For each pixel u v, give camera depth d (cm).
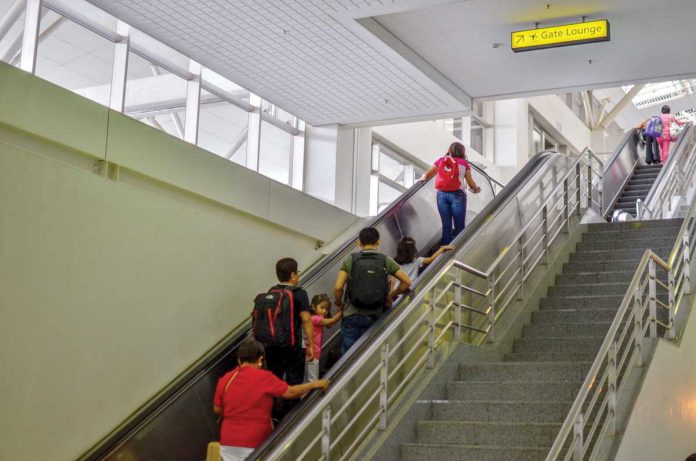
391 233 921
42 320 580
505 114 2108
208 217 743
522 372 703
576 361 738
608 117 2667
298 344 617
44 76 867
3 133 601
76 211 615
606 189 1402
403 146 1566
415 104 1130
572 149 2559
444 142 1752
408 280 665
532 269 889
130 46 985
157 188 733
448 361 716
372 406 643
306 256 890
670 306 725
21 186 576
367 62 991
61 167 607
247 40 928
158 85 1029
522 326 838
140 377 655
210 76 1112
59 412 587
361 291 645
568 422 489
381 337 594
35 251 581
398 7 839
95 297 622
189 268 713
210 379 655
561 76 1090
